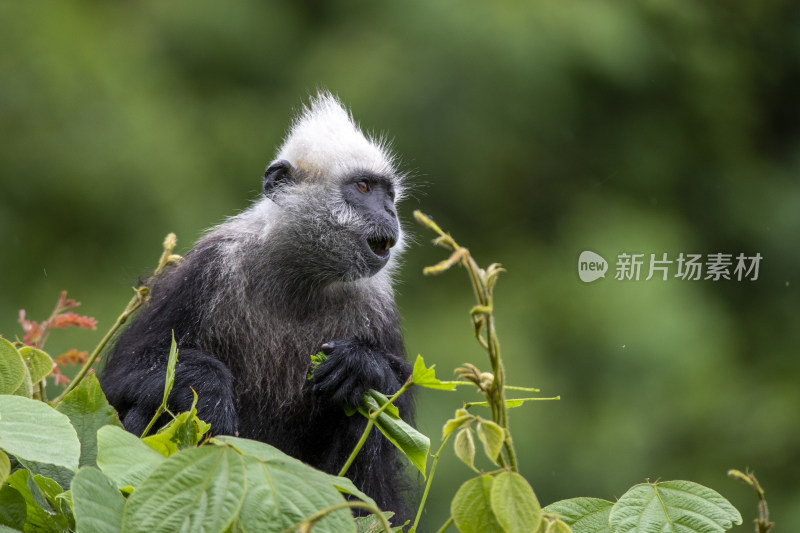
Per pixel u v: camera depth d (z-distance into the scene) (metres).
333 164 6.98
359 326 6.86
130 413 5.71
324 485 2.79
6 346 3.57
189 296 6.49
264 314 6.68
